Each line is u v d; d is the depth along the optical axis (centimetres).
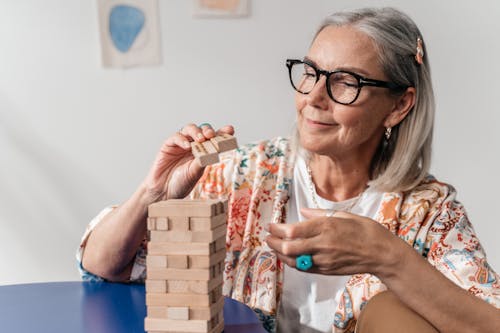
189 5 290
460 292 106
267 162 152
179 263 95
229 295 144
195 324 96
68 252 299
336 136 133
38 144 293
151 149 296
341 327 137
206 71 295
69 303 118
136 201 128
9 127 291
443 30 298
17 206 295
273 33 295
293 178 150
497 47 299
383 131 145
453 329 106
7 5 285
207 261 95
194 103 296
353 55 130
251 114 298
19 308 115
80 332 103
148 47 291
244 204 150
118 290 126
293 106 299
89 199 297
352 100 129
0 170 293
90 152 295
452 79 300
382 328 101
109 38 288
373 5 296
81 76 290
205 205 95
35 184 295
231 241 148
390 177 143
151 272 96
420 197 144
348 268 103
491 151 304
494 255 307
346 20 134
